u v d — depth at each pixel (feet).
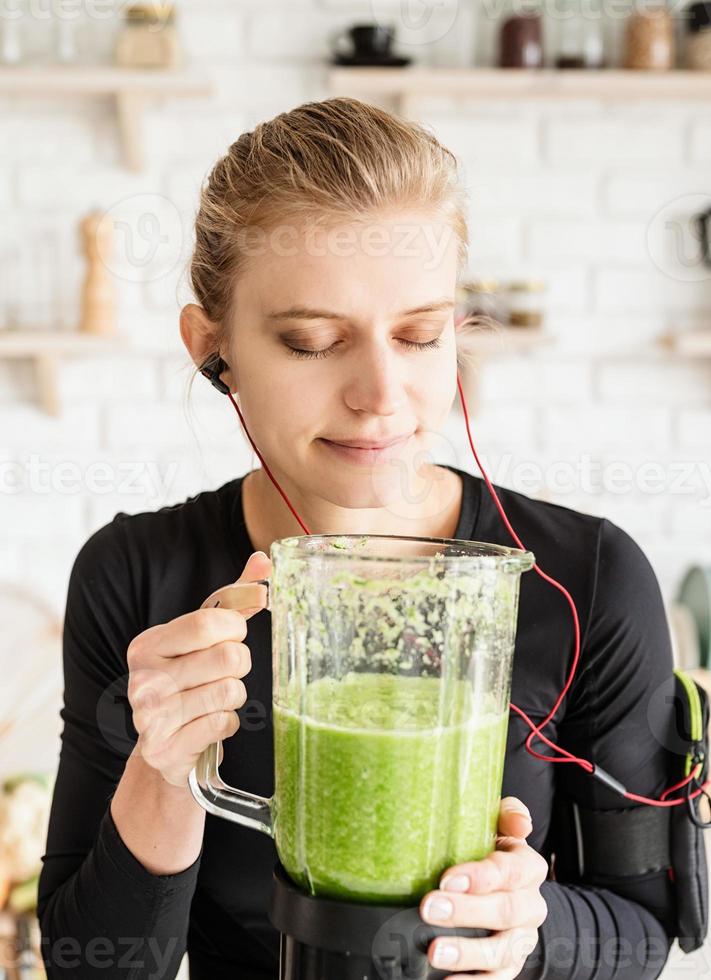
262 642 3.15
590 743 3.16
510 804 2.32
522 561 2.00
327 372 2.57
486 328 7.39
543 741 3.16
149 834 2.60
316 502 3.07
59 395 7.99
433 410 2.65
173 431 8.02
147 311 7.93
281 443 2.68
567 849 3.25
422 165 2.58
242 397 2.79
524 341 7.68
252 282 2.61
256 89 7.84
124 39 7.52
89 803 3.18
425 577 1.92
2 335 7.61
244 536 3.30
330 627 1.95
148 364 8.00
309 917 1.97
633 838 3.07
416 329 2.54
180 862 2.64
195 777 2.24
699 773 3.05
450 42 7.79
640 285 8.08
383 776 1.92
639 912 3.06
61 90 7.48
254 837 3.14
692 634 6.94
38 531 8.04
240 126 7.86
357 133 2.61
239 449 7.91
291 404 2.60
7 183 7.86
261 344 2.62
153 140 7.86
